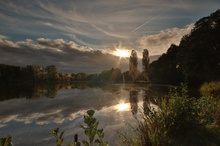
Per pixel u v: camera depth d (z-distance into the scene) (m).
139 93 29.06
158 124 5.28
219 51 30.41
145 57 75.88
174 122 5.34
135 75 89.62
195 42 32.97
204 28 34.16
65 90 40.31
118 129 8.44
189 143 4.70
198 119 6.05
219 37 30.66
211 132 5.26
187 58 32.50
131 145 5.17
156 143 4.69
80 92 33.91
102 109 14.63
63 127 9.16
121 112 13.14
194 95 18.44
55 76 135.25
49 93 31.62
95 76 164.25
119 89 41.66
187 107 5.68
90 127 1.88
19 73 102.25
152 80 68.81
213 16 33.69
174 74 54.22
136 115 11.85
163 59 61.06
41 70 127.00
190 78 36.47
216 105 7.07
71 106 16.42
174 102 5.88
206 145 4.53
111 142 6.59
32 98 23.30
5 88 45.53
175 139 4.98
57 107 15.85
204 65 30.88
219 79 25.55
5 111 13.87
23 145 6.67
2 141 1.29
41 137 7.55
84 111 13.84
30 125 9.63
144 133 5.20
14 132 8.32
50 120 10.80
